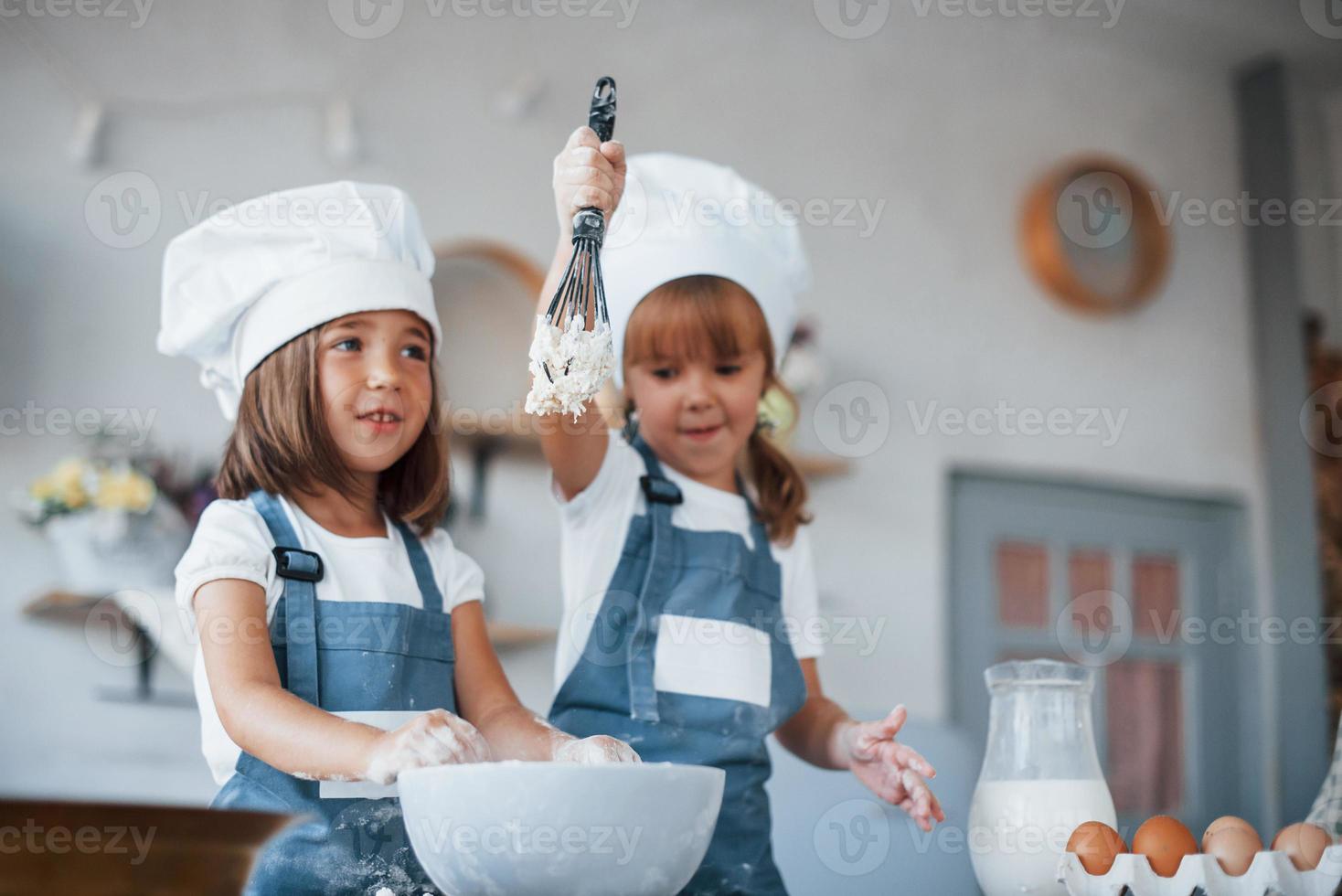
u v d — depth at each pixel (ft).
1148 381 10.75
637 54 9.21
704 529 4.02
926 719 9.24
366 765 2.62
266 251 3.37
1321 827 2.94
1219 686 10.68
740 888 3.54
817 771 5.75
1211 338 11.13
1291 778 10.41
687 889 3.46
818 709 4.05
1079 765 3.03
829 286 9.60
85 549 6.83
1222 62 11.51
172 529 7.02
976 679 9.74
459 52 8.61
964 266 10.16
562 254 3.27
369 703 3.13
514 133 8.66
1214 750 10.54
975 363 10.02
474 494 8.05
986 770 3.11
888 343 9.71
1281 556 10.84
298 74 8.13
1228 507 11.04
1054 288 10.45
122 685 7.14
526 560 8.14
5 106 7.45
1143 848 2.79
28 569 7.11
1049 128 10.78
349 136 8.05
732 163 9.41
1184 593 10.75
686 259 4.03
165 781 7.13
